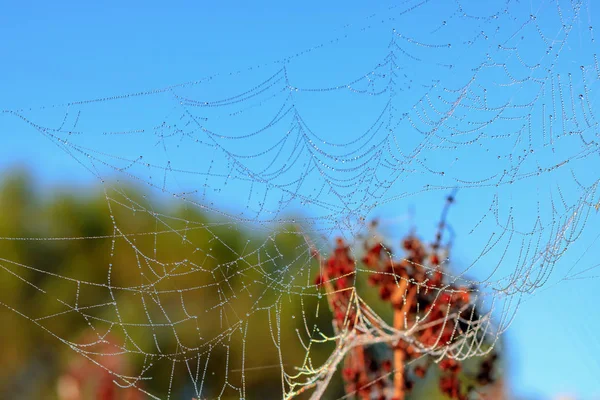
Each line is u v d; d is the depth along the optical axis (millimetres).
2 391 8375
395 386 4328
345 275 4660
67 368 5848
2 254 9773
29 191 10242
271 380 8172
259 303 8570
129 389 5996
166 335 8719
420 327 4305
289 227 6832
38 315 9461
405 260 4527
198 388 8359
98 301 9688
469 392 4484
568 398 4410
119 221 10070
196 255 8789
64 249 10062
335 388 6039
